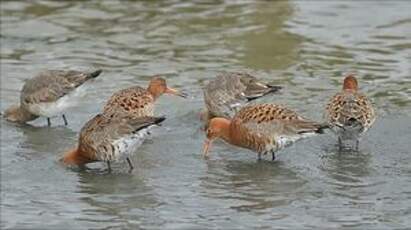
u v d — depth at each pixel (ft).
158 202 48.96
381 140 55.83
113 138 53.01
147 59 72.02
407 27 75.87
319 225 45.24
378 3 81.61
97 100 65.00
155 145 57.00
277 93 63.77
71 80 62.34
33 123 63.21
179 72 69.05
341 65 68.80
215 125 54.75
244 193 49.57
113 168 54.08
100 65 71.20
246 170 52.75
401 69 67.46
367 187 49.73
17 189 51.67
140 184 51.49
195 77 67.97
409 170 51.70
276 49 72.43
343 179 50.88
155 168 53.67
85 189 51.31
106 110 58.44
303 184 50.42
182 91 65.62
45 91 61.77
